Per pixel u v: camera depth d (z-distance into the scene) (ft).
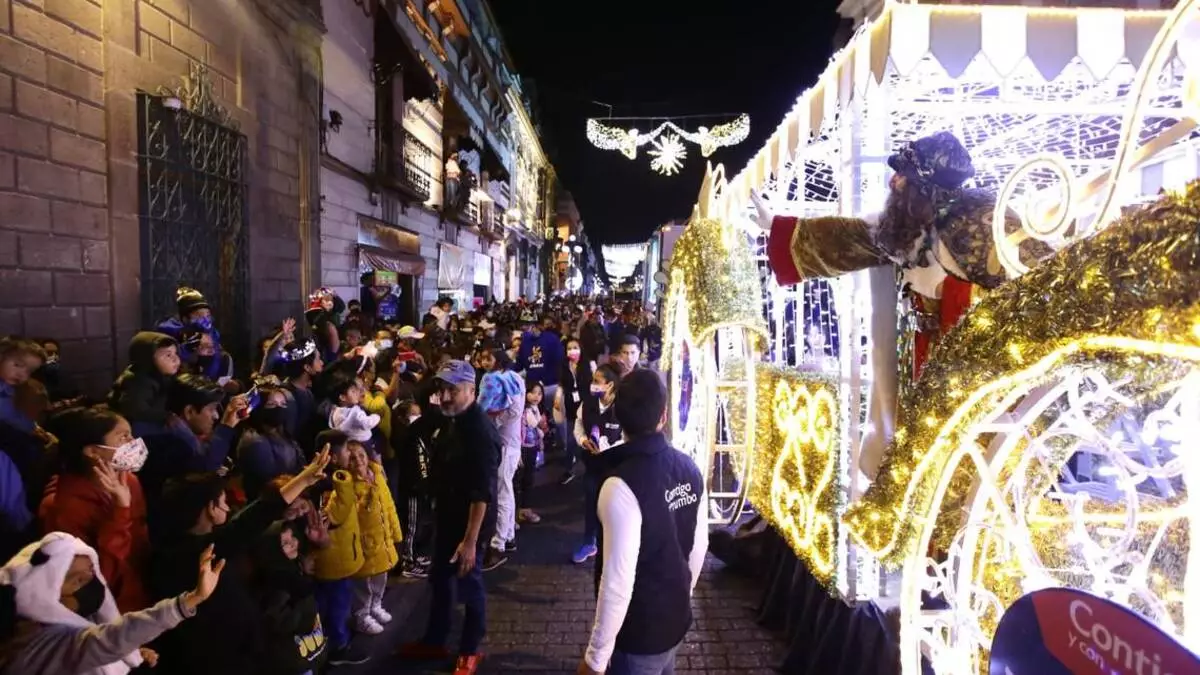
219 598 8.97
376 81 45.19
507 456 20.01
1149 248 4.65
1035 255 7.97
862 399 12.14
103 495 8.79
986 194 8.91
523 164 134.00
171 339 12.80
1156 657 4.04
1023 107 11.84
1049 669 4.91
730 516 20.71
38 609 6.89
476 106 85.40
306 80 32.09
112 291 18.61
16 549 9.39
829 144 13.94
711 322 16.65
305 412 17.31
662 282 46.93
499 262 104.88
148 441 11.69
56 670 6.85
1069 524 7.65
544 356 32.76
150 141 20.33
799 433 13.93
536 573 18.94
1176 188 4.69
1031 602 5.10
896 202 9.30
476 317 47.52
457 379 13.67
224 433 13.21
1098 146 15.85
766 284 20.98
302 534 11.96
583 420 19.99
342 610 13.99
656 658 8.27
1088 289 5.17
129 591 8.82
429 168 60.23
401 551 19.13
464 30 71.82
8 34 15.42
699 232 17.71
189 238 22.30
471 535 13.14
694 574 9.00
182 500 9.42
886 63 8.94
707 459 18.10
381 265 43.45
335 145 37.29
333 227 37.04
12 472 9.64
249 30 26.89
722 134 40.60
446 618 14.10
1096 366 5.41
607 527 7.91
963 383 6.61
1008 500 7.48
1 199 15.21
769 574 16.38
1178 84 11.22
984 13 8.81
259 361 20.04
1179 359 4.81
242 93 26.32
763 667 13.79
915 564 7.33
